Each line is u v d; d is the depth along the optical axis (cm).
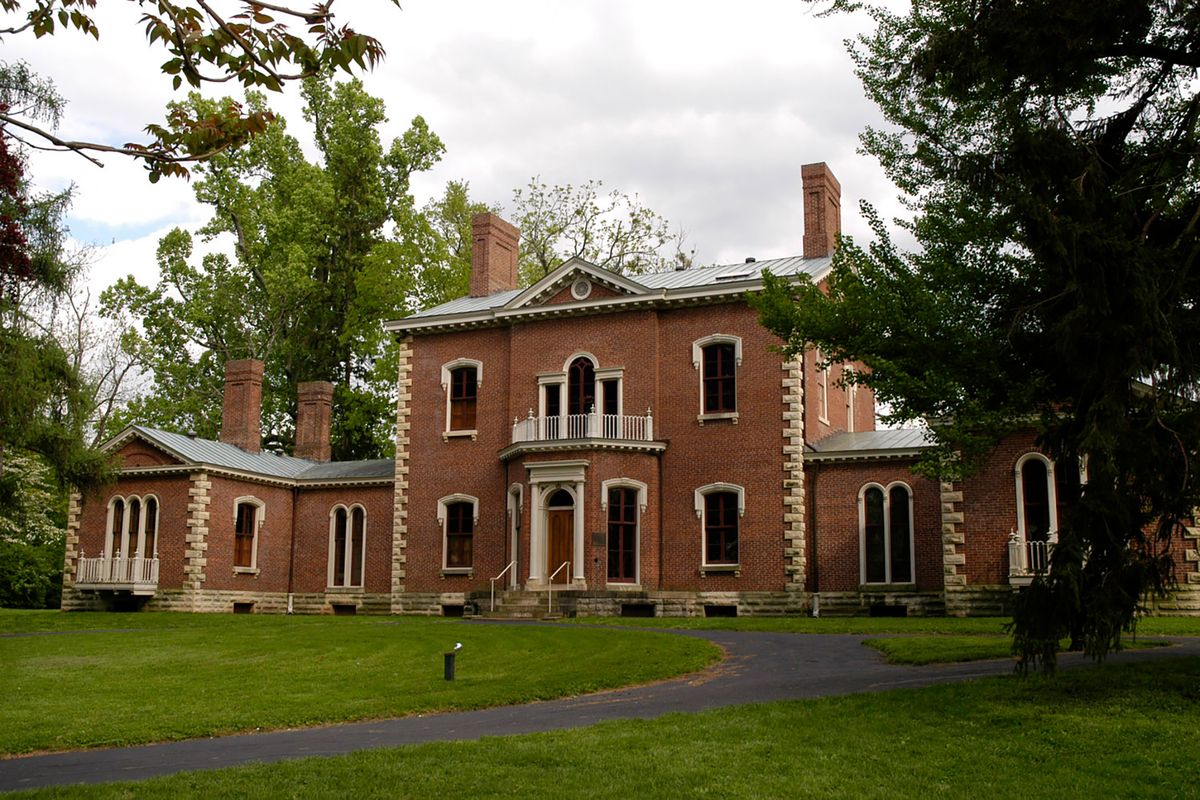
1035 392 1595
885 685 1711
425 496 4347
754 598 3744
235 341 6000
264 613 4669
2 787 1163
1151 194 1495
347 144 6044
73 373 3350
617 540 3844
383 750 1250
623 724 1395
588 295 4097
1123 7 1426
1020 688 1526
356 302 5631
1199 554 2906
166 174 985
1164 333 1338
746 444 3834
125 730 1513
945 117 1789
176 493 4506
